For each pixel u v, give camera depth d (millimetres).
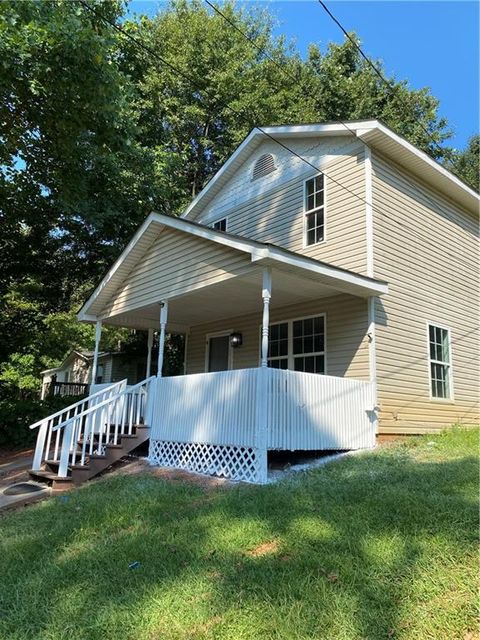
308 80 24906
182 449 8234
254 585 3334
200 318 12555
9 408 13172
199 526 4664
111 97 10039
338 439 7941
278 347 10867
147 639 2914
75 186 13133
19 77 9375
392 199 10414
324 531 4172
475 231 13539
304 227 11094
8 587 3781
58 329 18312
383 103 25781
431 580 3197
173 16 24344
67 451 7949
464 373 11914
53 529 5117
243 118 22094
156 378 9156
